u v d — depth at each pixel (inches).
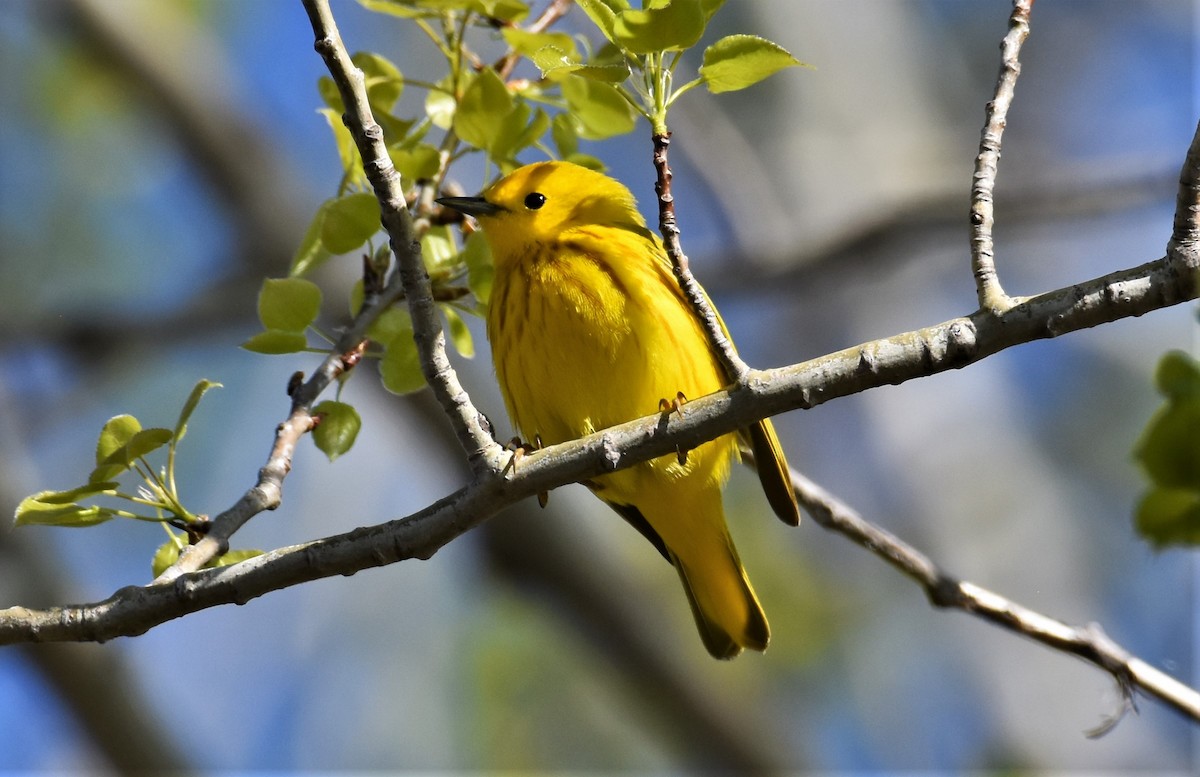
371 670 595.2
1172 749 552.7
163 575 245.1
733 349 248.1
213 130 604.7
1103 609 594.6
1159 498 249.3
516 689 590.6
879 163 654.5
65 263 610.9
